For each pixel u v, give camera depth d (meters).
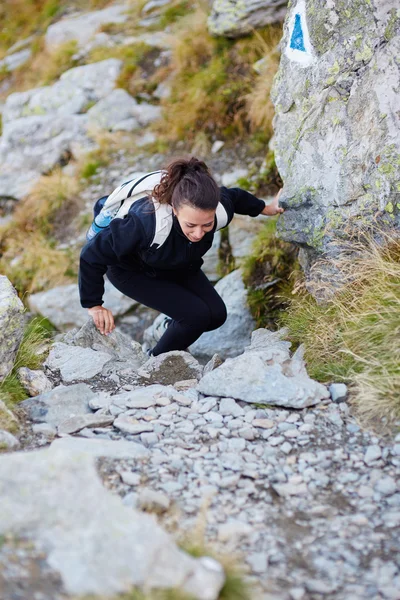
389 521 2.47
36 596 1.99
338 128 3.81
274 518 2.51
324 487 2.68
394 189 3.69
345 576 2.24
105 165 7.18
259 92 6.41
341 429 3.03
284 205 4.02
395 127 3.68
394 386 3.09
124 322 6.25
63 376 3.80
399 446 2.84
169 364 3.90
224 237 6.02
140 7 9.31
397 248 3.74
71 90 8.00
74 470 2.34
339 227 3.82
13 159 7.64
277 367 3.35
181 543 2.28
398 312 3.41
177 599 1.98
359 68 3.74
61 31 9.41
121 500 2.48
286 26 4.11
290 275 4.95
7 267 6.82
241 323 5.23
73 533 2.14
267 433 3.03
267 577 2.23
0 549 2.12
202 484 2.68
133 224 3.42
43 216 7.05
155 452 2.88
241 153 6.54
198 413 3.24
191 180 3.19
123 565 2.04
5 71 9.66
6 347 3.46
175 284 3.94
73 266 6.61
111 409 3.28
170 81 7.61
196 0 8.37
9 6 10.91
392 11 3.64
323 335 3.67
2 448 2.89
